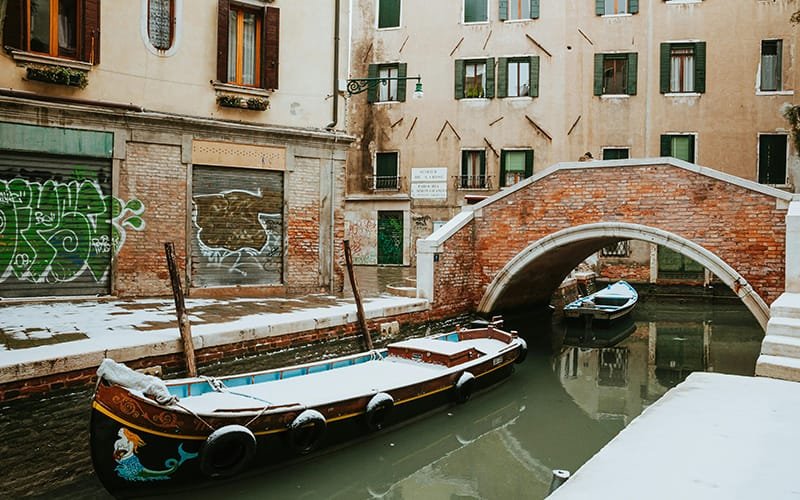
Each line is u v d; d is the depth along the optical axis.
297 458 6.34
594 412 9.20
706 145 20.36
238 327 8.36
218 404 6.24
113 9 10.82
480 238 13.71
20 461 6.02
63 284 10.50
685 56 20.69
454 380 8.38
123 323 8.52
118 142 10.81
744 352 13.30
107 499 5.62
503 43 21.67
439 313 12.63
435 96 22.09
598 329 15.72
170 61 11.36
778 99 19.91
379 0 22.62
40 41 10.38
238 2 12.10
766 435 2.52
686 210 11.58
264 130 12.15
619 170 12.22
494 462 7.25
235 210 12.04
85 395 6.64
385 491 6.36
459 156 21.89
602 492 1.94
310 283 12.90
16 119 9.95
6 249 10.02
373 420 6.93
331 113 13.04
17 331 7.82
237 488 5.91
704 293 20.84
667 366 12.03
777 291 10.82
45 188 10.30
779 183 19.91
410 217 22.19
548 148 21.31
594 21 21.16
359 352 10.19
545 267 15.04
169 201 11.33
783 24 19.89
